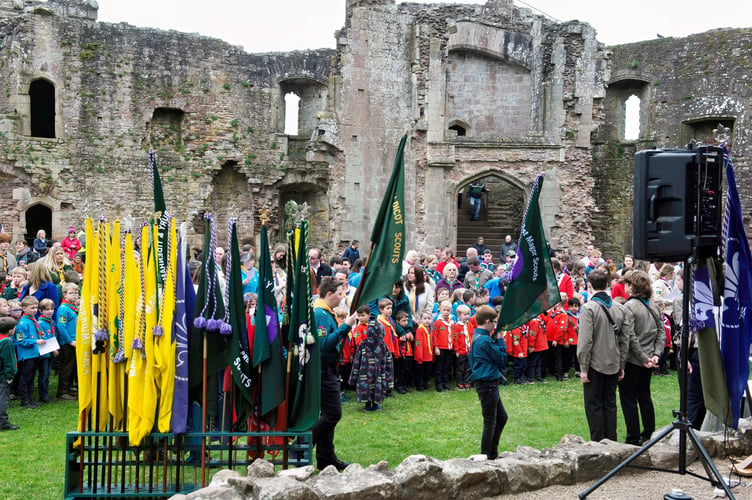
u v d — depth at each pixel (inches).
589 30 1037.8
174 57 1034.7
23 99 965.8
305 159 1079.6
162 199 280.7
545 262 327.6
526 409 431.5
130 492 266.2
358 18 1023.0
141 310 261.3
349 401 453.4
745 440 306.5
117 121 1010.1
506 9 1090.1
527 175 1018.7
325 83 1114.1
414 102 1034.1
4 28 972.6
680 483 265.6
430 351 478.0
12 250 952.3
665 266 549.0
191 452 291.0
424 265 637.3
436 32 1048.8
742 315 274.1
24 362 414.0
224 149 1055.6
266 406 273.4
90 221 271.6
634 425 339.6
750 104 1063.0
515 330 506.6
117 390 270.8
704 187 250.8
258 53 1084.5
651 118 1143.0
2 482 292.4
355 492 227.5
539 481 259.6
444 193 1023.6
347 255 802.8
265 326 275.3
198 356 275.0
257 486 220.1
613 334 333.1
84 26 994.1
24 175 965.2
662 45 1133.7
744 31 1077.8
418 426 390.3
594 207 1029.2
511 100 1108.5
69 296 442.6
